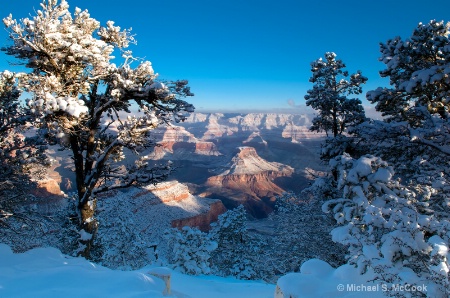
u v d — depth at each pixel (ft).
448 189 29.55
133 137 37.81
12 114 37.68
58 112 31.48
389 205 21.77
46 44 32.60
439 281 13.44
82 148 42.09
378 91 39.73
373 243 17.35
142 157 41.22
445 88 35.47
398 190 23.44
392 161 36.37
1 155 39.29
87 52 33.73
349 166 25.43
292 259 77.25
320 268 19.71
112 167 42.39
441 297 13.01
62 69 35.17
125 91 38.09
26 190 43.04
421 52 36.70
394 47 38.81
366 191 22.79
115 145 39.29
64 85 34.55
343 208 23.63
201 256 70.95
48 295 15.39
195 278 53.01
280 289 17.83
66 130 33.42
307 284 17.37
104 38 41.27
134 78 37.86
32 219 42.80
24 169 41.47
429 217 17.22
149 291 17.26
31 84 32.94
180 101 39.65
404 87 34.94
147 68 37.93
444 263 13.47
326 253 63.16
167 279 21.17
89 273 18.93
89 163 41.34
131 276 18.80
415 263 15.65
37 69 36.52
